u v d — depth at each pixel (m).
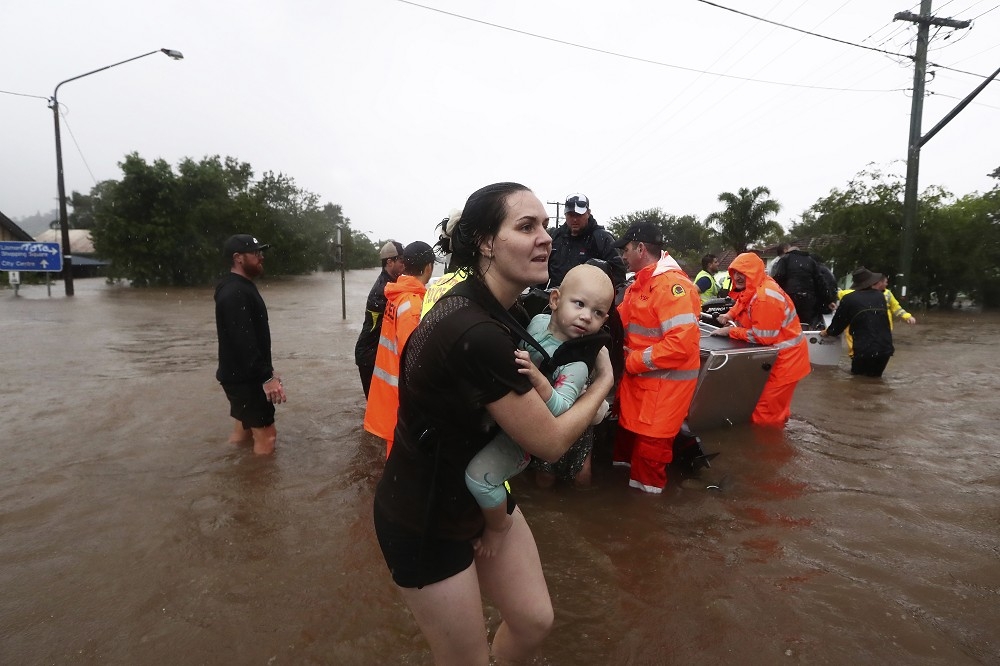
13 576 2.93
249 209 34.00
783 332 5.27
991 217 20.34
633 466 4.08
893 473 4.32
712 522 3.58
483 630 1.79
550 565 3.11
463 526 1.69
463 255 1.62
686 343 3.67
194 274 31.34
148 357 8.95
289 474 4.28
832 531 3.44
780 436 5.17
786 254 9.07
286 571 3.01
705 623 2.59
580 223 5.05
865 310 7.81
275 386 4.61
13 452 4.67
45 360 8.65
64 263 22.06
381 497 1.75
